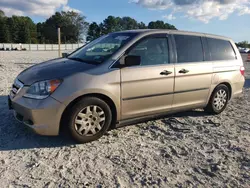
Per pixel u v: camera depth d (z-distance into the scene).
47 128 3.54
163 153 3.67
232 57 5.80
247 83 10.45
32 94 3.59
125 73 3.98
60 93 3.52
